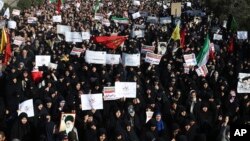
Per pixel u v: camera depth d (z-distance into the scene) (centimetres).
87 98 1458
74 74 1783
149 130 1362
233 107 1619
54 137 1317
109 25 3559
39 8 4612
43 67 1939
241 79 1705
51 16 3816
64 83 1720
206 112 1514
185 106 1537
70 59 2205
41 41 2559
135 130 1438
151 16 4275
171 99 1645
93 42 2522
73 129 1290
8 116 1534
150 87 1666
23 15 3775
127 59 2009
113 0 6856
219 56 2384
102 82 1788
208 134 1396
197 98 1597
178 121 1391
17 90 1642
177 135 1335
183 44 2645
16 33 2627
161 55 2172
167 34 3161
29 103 1391
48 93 1595
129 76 1902
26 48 2081
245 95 1683
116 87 1558
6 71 1814
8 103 1625
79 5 5319
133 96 1563
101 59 1997
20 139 1295
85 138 1326
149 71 1989
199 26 3784
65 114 1290
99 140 1300
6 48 1995
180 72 2012
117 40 2303
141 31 3045
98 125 1403
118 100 1557
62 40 2662
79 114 1483
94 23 3519
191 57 2095
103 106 1544
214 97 1703
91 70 1927
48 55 2047
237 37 3169
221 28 3722
